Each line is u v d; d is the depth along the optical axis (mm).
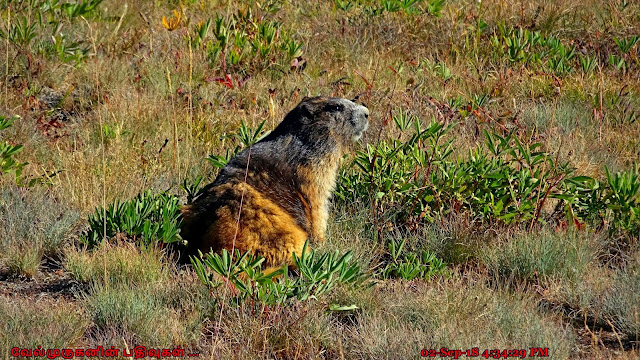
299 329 15781
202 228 18172
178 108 29016
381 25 36312
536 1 39156
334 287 17359
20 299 17328
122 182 23625
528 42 34594
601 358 15141
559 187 22016
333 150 20109
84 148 26031
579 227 20562
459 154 25344
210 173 24609
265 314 16016
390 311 16828
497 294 17469
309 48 34844
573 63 34188
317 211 19781
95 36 33031
